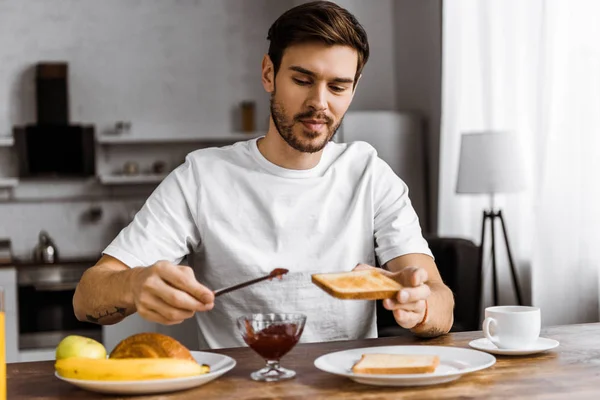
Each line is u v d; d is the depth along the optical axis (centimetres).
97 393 138
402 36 599
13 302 533
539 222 405
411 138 561
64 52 623
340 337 204
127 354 144
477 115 488
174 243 202
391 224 210
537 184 407
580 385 137
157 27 640
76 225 625
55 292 541
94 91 630
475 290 441
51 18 621
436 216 555
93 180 629
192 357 145
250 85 656
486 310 163
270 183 206
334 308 204
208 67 650
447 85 505
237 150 211
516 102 448
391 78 614
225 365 148
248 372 149
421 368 137
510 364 153
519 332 159
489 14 467
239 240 203
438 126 551
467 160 432
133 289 155
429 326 171
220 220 204
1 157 610
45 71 594
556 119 398
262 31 657
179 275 149
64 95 596
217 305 204
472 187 429
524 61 443
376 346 171
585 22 382
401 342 175
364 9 610
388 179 216
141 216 202
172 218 202
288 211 205
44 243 581
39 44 618
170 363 136
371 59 611
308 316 202
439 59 546
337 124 189
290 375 145
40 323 538
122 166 634
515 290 425
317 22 179
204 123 649
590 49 380
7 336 532
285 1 660
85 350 145
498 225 471
